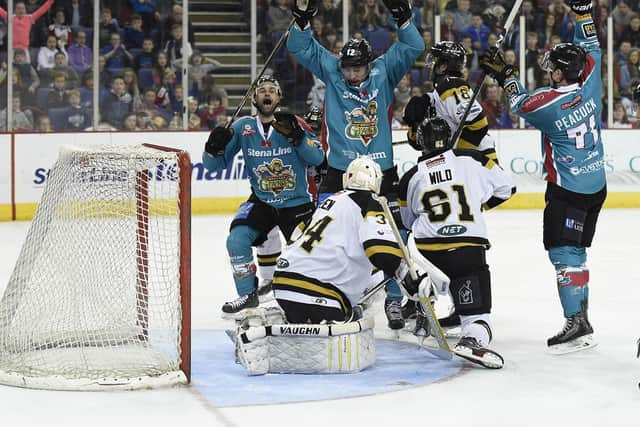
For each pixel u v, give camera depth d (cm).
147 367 1263
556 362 1369
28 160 3077
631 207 3438
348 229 1290
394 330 1556
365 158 1315
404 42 1591
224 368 1328
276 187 1698
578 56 1438
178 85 3481
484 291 1352
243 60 3609
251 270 1688
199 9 3578
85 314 1334
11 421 1079
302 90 3603
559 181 1462
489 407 1134
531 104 1445
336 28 3562
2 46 3322
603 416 1101
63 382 1213
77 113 3381
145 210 1341
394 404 1145
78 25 3369
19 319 1339
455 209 1364
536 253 2458
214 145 1636
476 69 3641
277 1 3594
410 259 1270
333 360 1284
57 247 1347
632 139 3422
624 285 2014
